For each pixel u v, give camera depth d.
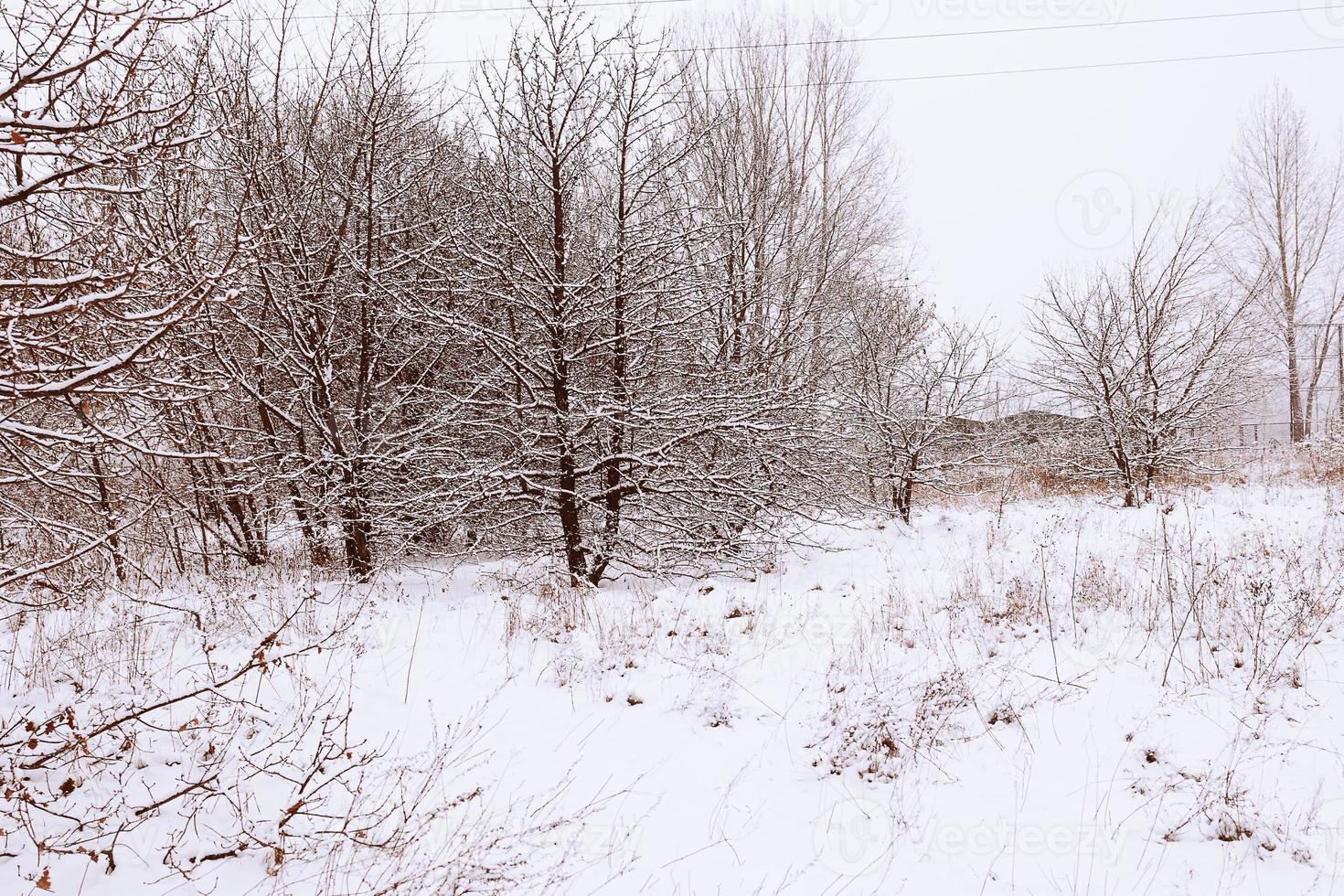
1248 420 18.89
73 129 3.35
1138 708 4.78
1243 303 13.79
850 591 8.54
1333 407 24.11
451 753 4.60
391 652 6.32
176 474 8.95
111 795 3.73
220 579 7.96
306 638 6.25
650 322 9.20
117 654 5.55
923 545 10.82
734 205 11.09
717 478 9.55
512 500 9.45
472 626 7.18
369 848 3.54
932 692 4.93
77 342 4.30
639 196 9.20
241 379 7.96
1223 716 4.59
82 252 5.30
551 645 6.52
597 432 9.31
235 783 3.98
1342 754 4.07
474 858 3.45
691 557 9.62
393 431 10.12
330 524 9.29
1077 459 14.35
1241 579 6.55
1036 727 4.74
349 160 9.59
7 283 3.25
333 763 4.37
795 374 11.06
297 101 9.59
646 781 4.39
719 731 5.01
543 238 8.89
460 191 9.95
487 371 9.62
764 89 16.72
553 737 4.90
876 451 12.81
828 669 5.70
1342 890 3.19
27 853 3.24
